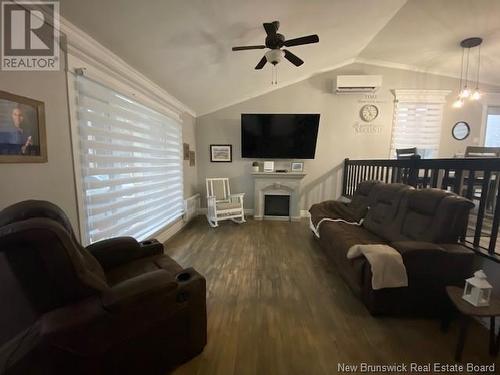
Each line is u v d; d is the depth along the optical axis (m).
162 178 3.45
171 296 1.23
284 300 2.05
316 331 1.68
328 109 4.89
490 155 3.32
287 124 4.71
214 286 2.28
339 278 2.45
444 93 4.75
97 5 1.66
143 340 1.16
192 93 3.90
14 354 0.93
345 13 2.80
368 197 3.15
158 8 1.88
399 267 1.73
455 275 1.75
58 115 1.71
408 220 2.27
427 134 4.87
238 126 5.02
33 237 0.87
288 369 1.37
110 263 1.67
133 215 2.72
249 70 3.74
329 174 5.04
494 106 4.83
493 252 1.80
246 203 5.21
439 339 1.61
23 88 1.46
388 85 4.80
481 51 3.94
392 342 1.58
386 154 4.93
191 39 2.46
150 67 2.71
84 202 1.98
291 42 2.41
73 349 0.95
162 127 3.44
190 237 3.72
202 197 5.26
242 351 1.50
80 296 1.01
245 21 2.42
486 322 1.73
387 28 3.44
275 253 3.10
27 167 1.49
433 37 3.65
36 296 0.94
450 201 1.90
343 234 2.60
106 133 2.22
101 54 2.11
